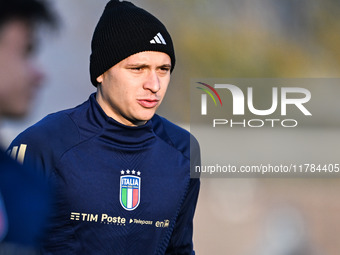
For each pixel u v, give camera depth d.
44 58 51.25
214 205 31.80
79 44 53.88
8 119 3.74
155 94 7.94
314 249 27.14
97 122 8.30
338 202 33.28
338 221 30.03
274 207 31.59
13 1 3.68
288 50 64.12
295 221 29.36
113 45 7.91
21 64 3.71
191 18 62.25
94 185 8.08
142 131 8.48
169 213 8.70
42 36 3.81
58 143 8.06
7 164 4.07
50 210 4.30
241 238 27.47
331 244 27.53
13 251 3.91
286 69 62.72
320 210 32.09
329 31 65.88
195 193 9.19
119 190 8.25
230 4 64.00
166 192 8.62
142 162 8.52
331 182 37.41
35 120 45.31
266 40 63.66
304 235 28.11
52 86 50.91
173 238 9.12
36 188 4.16
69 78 52.28
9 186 4.00
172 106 50.97
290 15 66.06
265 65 61.72
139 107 7.95
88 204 8.03
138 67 7.81
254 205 32.25
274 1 65.88
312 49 65.19
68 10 54.59
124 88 7.89
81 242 8.06
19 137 8.12
